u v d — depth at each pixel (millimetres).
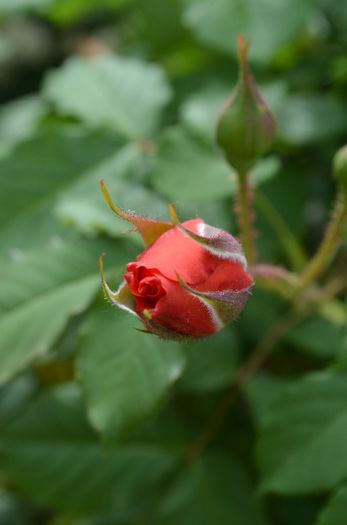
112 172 463
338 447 392
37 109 557
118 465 429
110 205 356
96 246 430
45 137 464
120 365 398
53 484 427
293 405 399
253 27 466
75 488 427
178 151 444
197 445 434
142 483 428
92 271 425
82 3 539
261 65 467
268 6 468
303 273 425
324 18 493
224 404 437
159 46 512
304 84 491
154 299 346
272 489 392
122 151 468
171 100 490
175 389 431
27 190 458
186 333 350
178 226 351
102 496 427
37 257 426
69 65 507
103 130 470
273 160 444
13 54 689
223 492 426
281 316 446
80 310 413
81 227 431
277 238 462
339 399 398
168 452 432
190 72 493
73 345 446
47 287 421
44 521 472
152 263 347
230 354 438
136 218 358
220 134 405
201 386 431
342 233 417
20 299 418
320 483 390
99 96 492
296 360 445
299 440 396
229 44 466
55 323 411
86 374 399
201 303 347
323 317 440
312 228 476
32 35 692
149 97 490
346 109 477
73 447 430
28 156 462
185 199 435
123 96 491
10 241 450
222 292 350
